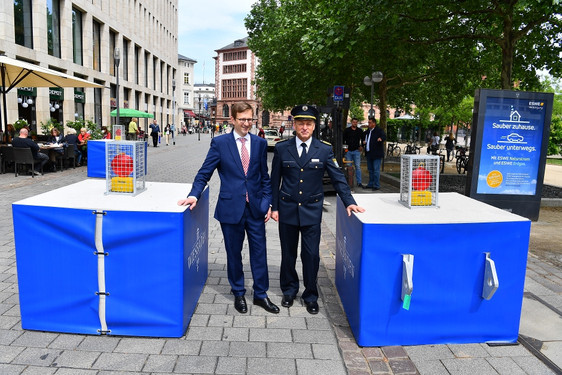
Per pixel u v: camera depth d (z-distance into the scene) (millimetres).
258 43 28984
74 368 3104
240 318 3969
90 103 29281
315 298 4242
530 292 4746
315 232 4086
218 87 111938
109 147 3877
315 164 4012
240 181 3990
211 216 8211
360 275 3422
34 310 3588
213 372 3105
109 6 32688
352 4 10422
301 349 3461
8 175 12844
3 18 19578
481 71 16641
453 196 4508
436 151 25672
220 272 5152
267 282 4227
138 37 41031
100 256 3473
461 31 13375
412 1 9859
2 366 3100
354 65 18078
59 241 3490
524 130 8086
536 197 8297
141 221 3422
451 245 3443
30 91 22000
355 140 12633
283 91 25766
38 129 22734
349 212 3768
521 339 3674
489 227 3463
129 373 3059
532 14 11266
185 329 3676
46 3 23172
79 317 3574
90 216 3430
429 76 21438
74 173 13883
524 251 3535
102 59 31891
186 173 14688
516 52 13664
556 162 27266
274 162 4141
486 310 3568
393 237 3381
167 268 3482
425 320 3514
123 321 3551
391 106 32719
